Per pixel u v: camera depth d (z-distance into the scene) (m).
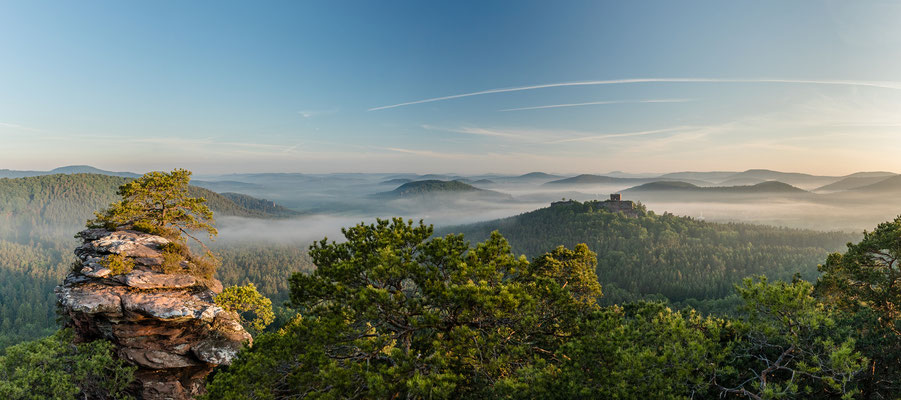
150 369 25.92
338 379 12.41
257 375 13.93
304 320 15.30
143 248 29.03
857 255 21.53
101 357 24.69
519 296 13.16
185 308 25.97
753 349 13.07
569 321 15.94
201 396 14.91
